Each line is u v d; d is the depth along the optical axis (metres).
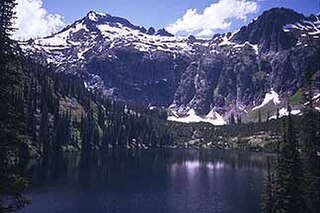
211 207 97.12
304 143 55.50
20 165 151.50
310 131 54.56
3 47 27.75
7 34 27.95
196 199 106.81
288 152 55.91
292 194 54.16
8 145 27.67
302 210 53.75
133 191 116.00
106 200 101.62
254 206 98.50
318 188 54.19
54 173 140.00
